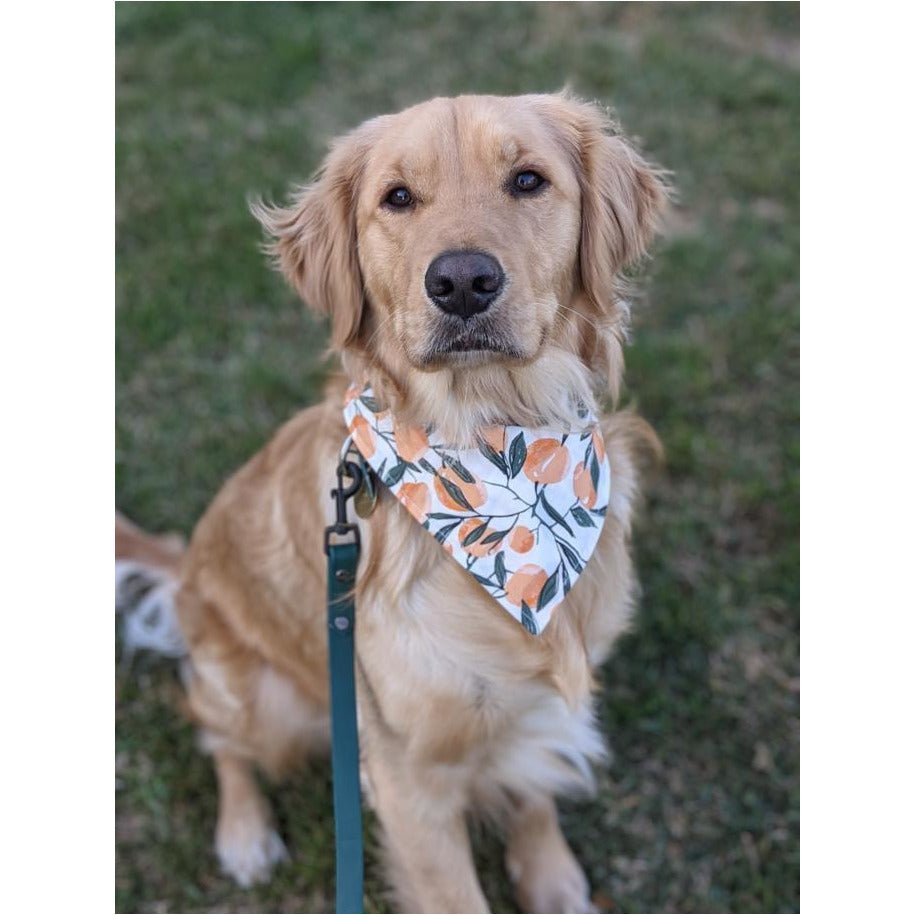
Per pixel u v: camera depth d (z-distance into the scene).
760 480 0.99
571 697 0.64
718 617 0.89
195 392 1.09
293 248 0.67
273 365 1.11
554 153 0.60
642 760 0.82
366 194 0.61
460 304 0.54
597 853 0.78
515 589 0.61
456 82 1.49
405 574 0.62
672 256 1.21
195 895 0.77
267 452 0.77
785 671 0.87
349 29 1.61
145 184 1.30
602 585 0.67
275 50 1.55
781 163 1.34
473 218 0.55
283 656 0.75
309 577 0.69
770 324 1.13
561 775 0.70
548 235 0.59
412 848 0.64
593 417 0.65
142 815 0.82
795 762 0.81
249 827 0.79
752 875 0.76
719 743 0.83
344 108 1.45
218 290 1.18
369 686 0.63
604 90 1.47
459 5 1.66
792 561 0.93
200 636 0.80
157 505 1.01
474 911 0.65
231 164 1.34
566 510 0.63
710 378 1.08
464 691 0.61
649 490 0.99
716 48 1.58
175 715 0.88
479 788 0.71
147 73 1.51
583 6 1.67
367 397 0.64
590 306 0.64
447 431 0.62
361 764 0.67
